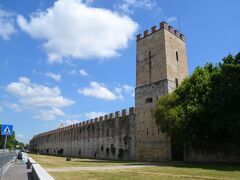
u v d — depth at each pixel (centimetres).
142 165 2872
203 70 3491
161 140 3981
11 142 14125
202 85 3262
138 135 4491
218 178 1519
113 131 5278
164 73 4272
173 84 4303
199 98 3238
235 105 2812
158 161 3934
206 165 2798
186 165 2817
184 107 3266
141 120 4488
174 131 3212
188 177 1579
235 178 1521
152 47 4638
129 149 4684
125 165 2889
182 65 4681
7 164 3136
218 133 3092
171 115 3178
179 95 3512
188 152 3659
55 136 9206
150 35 4747
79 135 6931
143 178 1528
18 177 1750
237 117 2698
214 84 3138
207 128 3075
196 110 3067
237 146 3052
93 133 6109
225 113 2859
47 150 10006
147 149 4222
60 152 8344
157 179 1476
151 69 4541
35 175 1360
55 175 1700
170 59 4422
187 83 3538
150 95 4425
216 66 3466
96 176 1650
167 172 1922
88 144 6288
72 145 7356
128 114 4900
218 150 3259
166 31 4531
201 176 1630
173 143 3788
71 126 7675
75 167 2533
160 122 3419
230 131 2725
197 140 3156
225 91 2841
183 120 3102
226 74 2934
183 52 4828
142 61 4772
